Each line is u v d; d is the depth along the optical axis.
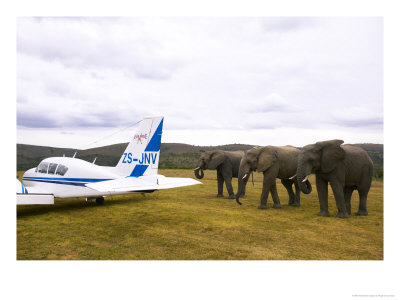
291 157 12.48
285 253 6.45
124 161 12.58
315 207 12.57
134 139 12.45
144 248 6.64
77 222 9.18
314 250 6.67
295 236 7.75
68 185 11.43
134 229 8.30
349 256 6.33
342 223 9.32
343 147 11.05
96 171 11.52
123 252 6.38
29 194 10.20
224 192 17.67
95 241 7.14
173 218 9.81
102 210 11.30
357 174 10.60
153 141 12.02
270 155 11.84
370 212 11.41
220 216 10.22
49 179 11.72
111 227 8.52
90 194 11.56
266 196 11.98
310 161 10.20
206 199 14.55
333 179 10.28
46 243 6.94
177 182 12.91
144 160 12.12
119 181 11.55
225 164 15.20
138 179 11.95
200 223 9.09
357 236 7.80
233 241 7.25
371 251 6.64
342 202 10.26
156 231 8.10
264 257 6.20
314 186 22.05
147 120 12.26
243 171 12.13
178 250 6.53
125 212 10.88
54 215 10.30
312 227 8.74
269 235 7.82
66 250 6.47
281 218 10.02
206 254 6.31
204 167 15.34
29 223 9.02
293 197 13.23
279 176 12.55
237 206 12.49
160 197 15.21
